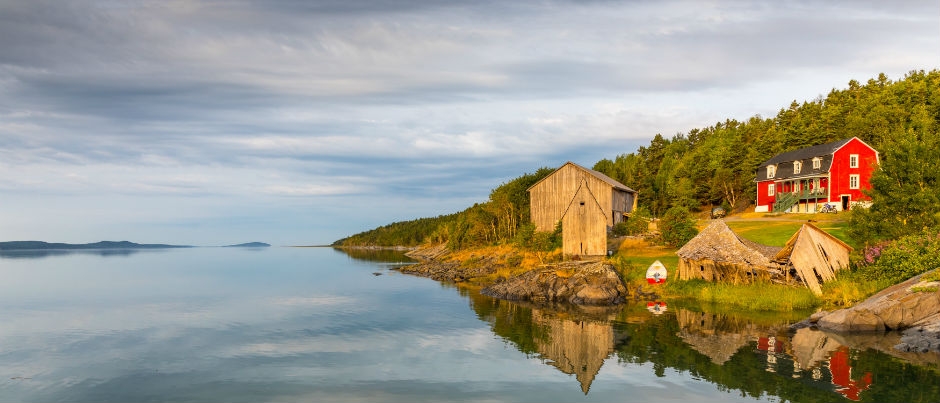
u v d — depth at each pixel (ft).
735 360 89.45
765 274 158.40
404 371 87.97
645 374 83.76
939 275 112.06
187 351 103.35
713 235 164.14
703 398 72.43
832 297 135.54
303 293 195.83
